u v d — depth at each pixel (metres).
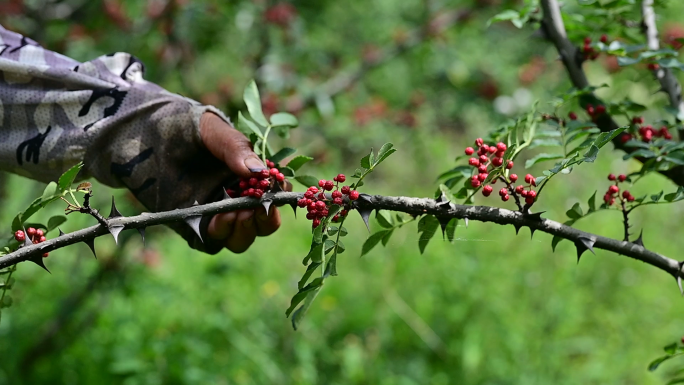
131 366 3.98
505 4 5.71
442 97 6.78
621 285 5.57
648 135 2.35
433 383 4.52
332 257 1.72
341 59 6.60
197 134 2.12
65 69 2.21
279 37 5.39
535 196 1.76
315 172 5.90
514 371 4.57
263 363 4.33
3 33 2.33
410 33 6.23
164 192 2.18
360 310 5.07
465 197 2.01
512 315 4.98
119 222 1.73
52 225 1.94
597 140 1.67
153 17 5.11
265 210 1.97
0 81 2.20
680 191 1.87
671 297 5.51
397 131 6.46
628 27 2.68
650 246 6.04
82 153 2.16
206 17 5.26
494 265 5.41
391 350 4.82
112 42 5.16
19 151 2.17
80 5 5.28
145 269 4.91
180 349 4.21
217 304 4.90
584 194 6.64
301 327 4.77
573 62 2.53
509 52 6.79
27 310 4.67
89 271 5.06
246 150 1.98
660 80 2.59
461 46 6.58
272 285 5.20
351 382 4.43
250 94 2.22
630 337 5.01
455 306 4.96
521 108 6.27
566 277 5.33
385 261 5.53
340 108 5.89
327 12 6.50
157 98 2.20
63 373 4.27
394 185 7.62
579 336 5.04
